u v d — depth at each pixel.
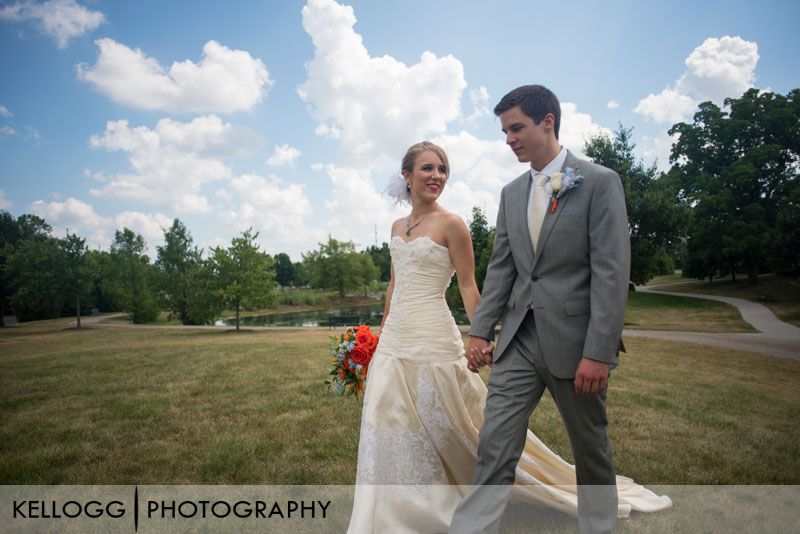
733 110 35.75
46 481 3.20
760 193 34.72
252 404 5.38
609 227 2.13
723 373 8.78
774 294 32.28
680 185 37.44
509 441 2.22
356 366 3.11
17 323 36.00
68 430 4.43
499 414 2.26
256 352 10.76
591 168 2.26
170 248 35.72
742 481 3.10
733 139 35.44
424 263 2.79
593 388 2.07
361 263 57.00
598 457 2.25
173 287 31.91
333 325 21.92
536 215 2.34
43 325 30.88
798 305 26.77
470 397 2.82
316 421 4.60
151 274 34.03
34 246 27.48
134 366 8.79
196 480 3.19
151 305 31.91
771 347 13.34
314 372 7.63
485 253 15.86
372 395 2.61
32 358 10.91
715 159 36.41
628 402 5.59
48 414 5.10
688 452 3.70
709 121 36.59
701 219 34.91
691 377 8.02
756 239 31.64
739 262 37.28
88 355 11.12
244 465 3.45
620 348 2.13
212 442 3.97
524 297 2.33
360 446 2.44
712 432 4.28
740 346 13.52
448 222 2.81
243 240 23.66
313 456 3.62
